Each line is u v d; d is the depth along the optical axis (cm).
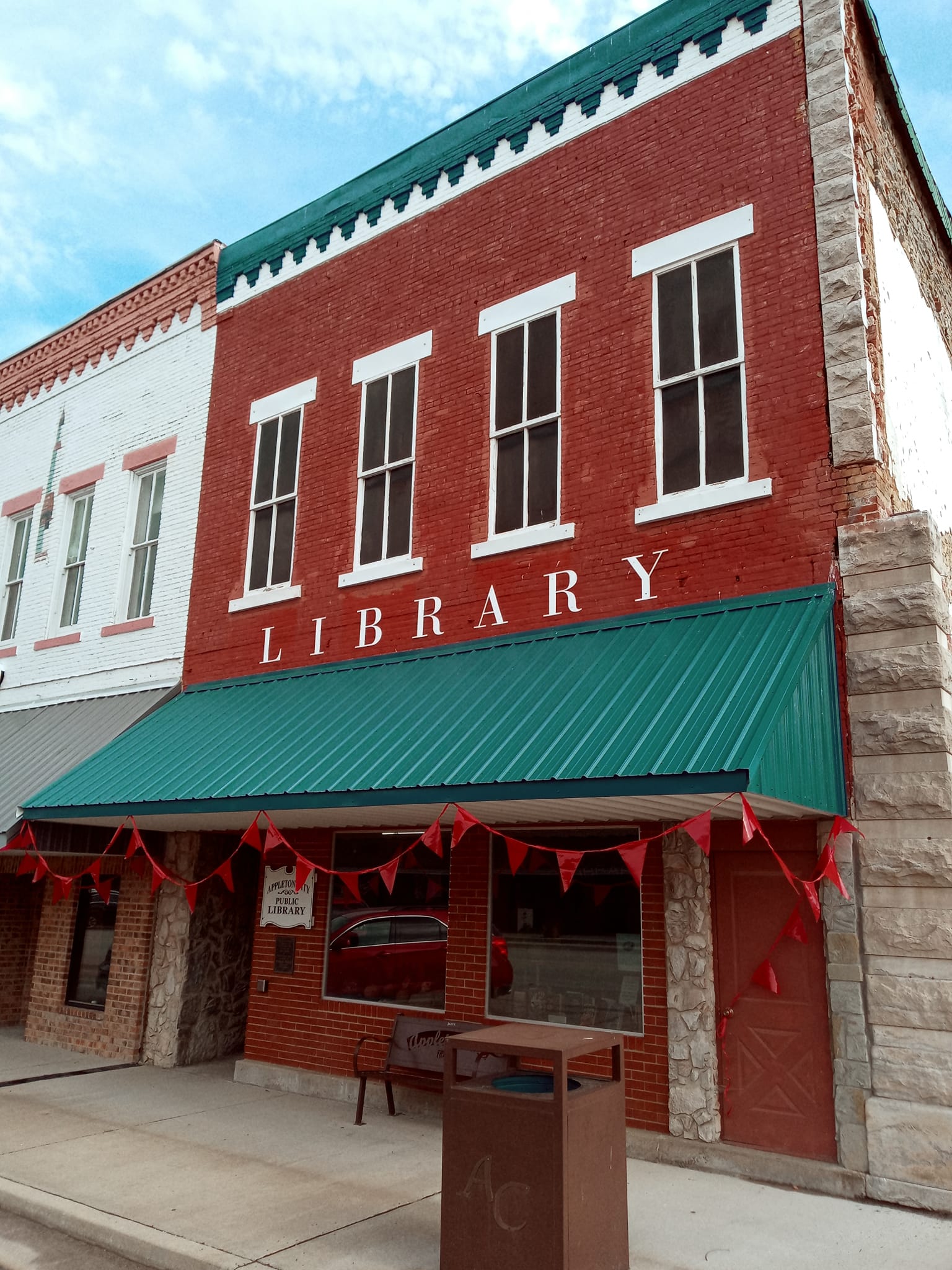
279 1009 1012
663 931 773
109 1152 757
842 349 779
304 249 1234
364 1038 883
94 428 1455
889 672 697
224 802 820
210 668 1174
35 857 1228
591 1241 489
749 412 817
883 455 774
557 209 994
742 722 609
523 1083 529
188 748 979
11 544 1555
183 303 1368
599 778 618
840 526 751
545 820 843
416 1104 889
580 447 914
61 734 1220
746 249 852
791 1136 689
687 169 908
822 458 772
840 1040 670
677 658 734
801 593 748
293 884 1032
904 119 935
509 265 1020
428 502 1019
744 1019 724
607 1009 799
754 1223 596
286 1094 963
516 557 930
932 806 665
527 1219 480
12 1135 805
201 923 1139
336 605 1067
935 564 712
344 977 974
